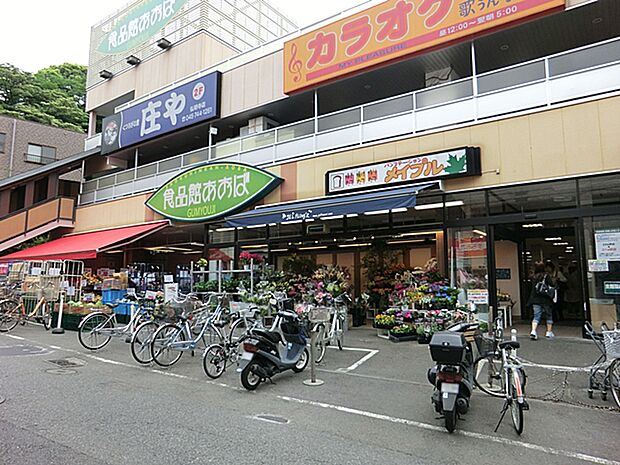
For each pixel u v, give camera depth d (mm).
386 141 11805
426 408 5500
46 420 4934
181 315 8648
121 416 5121
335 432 4672
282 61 14633
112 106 23922
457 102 10867
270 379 6871
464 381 4816
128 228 18266
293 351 7246
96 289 14047
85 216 21031
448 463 3936
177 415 5191
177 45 20531
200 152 16422
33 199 21453
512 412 4848
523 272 13648
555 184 9555
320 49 13320
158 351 8000
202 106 16344
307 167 13273
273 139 14398
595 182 9094
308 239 13633
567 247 13297
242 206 14234
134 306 10023
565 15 10586
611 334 5496
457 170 10336
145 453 4055
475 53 12258
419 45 11406
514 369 4922
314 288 12070
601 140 8930
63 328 12289
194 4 22188
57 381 6742
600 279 9000
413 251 13320
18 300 13617
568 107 9352
